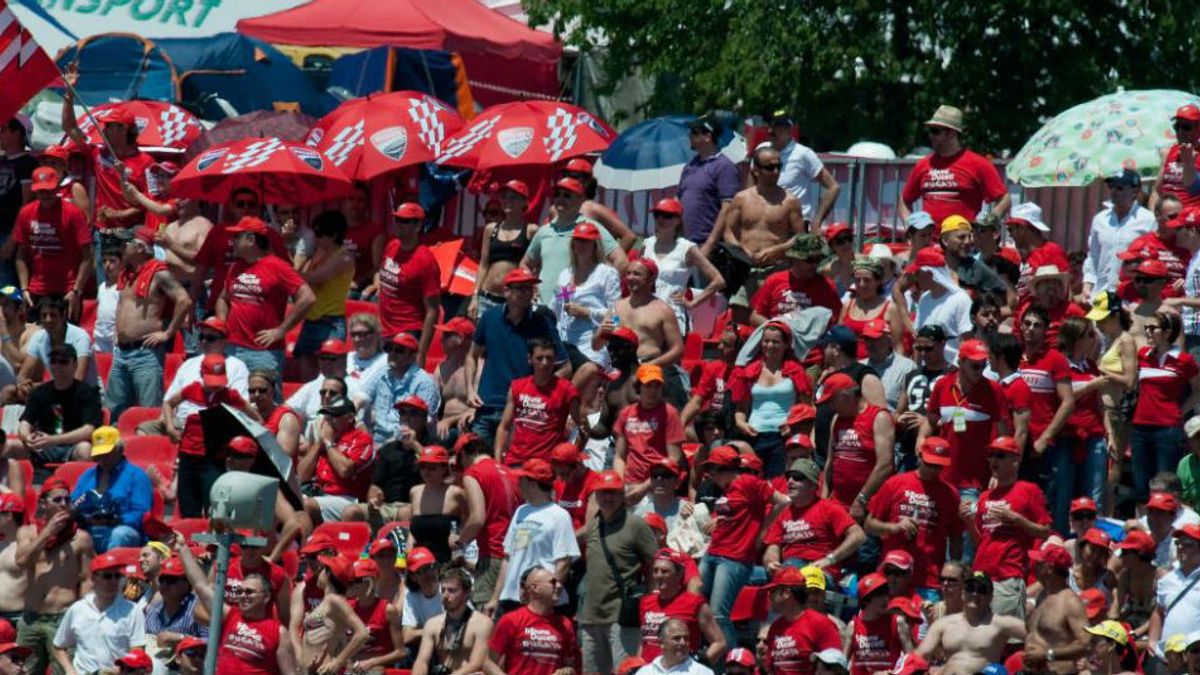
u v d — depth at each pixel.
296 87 108.50
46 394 76.38
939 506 65.06
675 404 73.31
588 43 114.62
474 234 90.56
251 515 52.22
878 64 106.31
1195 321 71.94
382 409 75.38
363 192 87.81
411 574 65.62
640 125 88.25
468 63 114.62
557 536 64.94
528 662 63.38
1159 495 66.12
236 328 76.56
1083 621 61.28
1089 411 68.69
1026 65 106.88
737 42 107.56
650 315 74.06
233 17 117.81
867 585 62.59
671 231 79.81
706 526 67.88
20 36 84.81
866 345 70.94
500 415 73.69
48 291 84.75
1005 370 68.00
